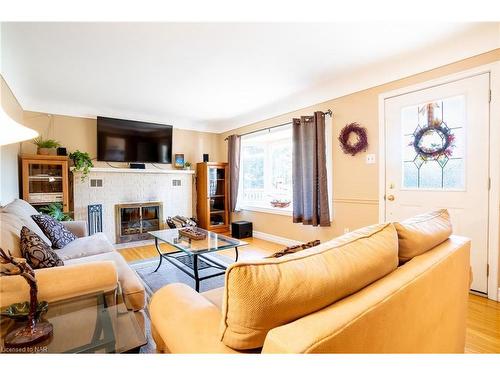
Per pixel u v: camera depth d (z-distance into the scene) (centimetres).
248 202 519
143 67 274
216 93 356
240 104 405
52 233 235
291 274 68
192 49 237
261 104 406
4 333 113
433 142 246
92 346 113
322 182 332
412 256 108
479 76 217
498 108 208
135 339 122
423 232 115
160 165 489
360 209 306
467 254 133
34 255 151
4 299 125
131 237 441
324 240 350
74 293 138
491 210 214
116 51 240
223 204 527
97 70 281
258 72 288
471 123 223
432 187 247
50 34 209
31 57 249
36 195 355
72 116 411
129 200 444
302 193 367
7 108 290
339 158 327
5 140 109
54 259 159
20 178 356
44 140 389
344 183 322
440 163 242
